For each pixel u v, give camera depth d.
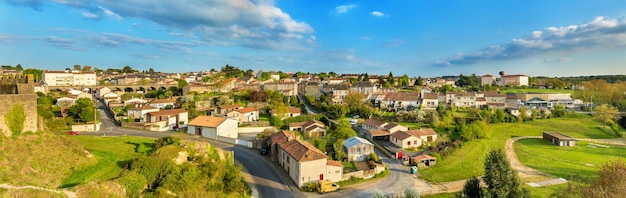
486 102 134.88
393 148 78.38
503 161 38.59
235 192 43.94
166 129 84.50
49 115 80.00
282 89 163.25
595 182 39.00
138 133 76.50
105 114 103.62
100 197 30.36
